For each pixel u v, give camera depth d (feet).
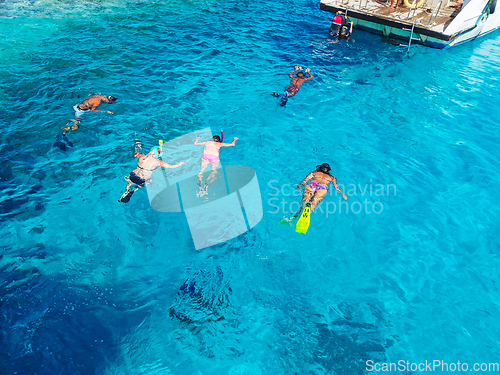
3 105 31.68
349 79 39.47
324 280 19.62
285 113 33.17
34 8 53.01
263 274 19.81
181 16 53.78
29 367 15.24
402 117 33.04
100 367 15.56
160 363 15.85
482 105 35.04
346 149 28.94
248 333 17.17
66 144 27.78
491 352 16.49
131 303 18.16
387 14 50.44
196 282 19.27
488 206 24.04
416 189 25.34
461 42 48.52
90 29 47.39
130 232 21.63
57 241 20.79
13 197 23.18
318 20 56.85
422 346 16.72
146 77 37.73
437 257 20.88
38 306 17.60
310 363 16.05
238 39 48.03
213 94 35.60
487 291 19.12
